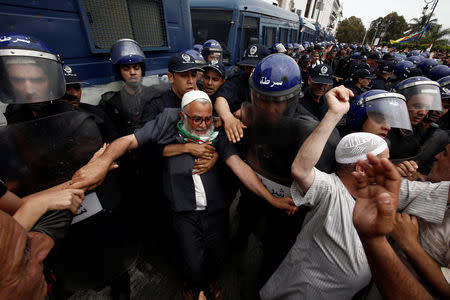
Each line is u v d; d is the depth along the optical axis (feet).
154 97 6.57
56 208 2.83
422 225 2.92
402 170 4.15
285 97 3.43
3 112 4.25
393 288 2.12
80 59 6.26
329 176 3.64
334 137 4.31
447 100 7.09
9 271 1.32
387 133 4.79
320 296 3.76
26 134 2.97
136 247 5.13
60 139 3.30
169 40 9.25
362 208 2.13
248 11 14.17
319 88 7.96
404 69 14.43
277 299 4.46
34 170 3.11
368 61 20.18
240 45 14.37
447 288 2.36
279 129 3.75
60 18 5.63
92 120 3.80
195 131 4.31
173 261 6.72
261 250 7.29
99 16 6.56
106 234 4.17
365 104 4.63
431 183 3.01
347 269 3.45
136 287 6.09
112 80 7.24
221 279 6.33
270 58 3.57
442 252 2.67
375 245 2.08
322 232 3.60
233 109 6.56
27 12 4.99
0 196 2.61
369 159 1.99
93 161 3.59
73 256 3.83
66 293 4.40
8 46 3.14
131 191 6.24
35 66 3.33
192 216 4.95
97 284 4.45
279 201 4.31
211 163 4.67
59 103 4.02
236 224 8.11
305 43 32.63
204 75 7.23
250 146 4.40
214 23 13.89
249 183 4.40
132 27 7.63
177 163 4.60
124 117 6.95
